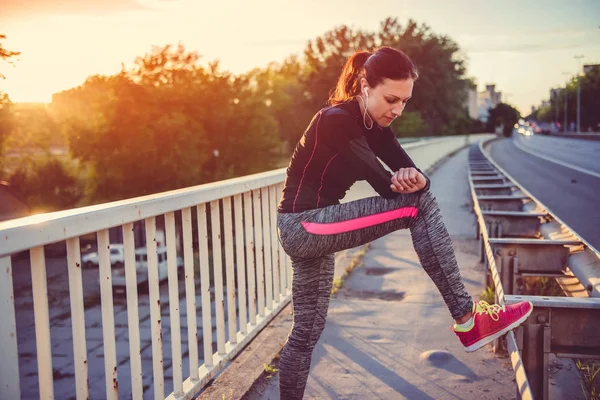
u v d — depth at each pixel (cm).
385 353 346
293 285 223
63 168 4378
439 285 196
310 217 198
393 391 295
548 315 249
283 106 5759
